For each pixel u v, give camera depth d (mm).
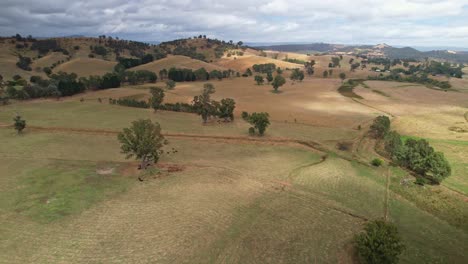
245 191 48250
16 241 34969
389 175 56062
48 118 92188
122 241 35281
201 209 42469
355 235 35562
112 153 64375
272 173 55531
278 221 40000
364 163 61531
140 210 42031
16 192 46594
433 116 106000
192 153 65625
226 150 68062
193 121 93250
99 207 42656
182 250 33875
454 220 41750
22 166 56562
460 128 90375
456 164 62406
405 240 36875
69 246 34281
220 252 33656
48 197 45250
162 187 49156
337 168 58312
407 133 86375
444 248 35781
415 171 57750
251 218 40500
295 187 50000
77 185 49312
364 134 82188
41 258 32312
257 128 79000
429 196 48281
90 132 79062
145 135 53062
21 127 75562
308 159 63312
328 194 47938
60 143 70188
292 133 81375
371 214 42500
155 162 56562
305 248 34656
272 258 32875
